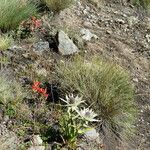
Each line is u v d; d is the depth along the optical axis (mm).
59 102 1531
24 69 1662
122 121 1569
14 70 1641
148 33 2293
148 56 2100
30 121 1434
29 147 1329
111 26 2229
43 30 1939
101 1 2430
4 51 1727
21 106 1470
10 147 1292
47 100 1551
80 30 2051
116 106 1560
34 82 1531
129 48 2102
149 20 2438
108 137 1517
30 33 1874
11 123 1400
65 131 1381
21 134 1371
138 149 1540
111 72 1645
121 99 1582
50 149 1360
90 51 1936
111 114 1552
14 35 1840
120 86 1622
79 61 1687
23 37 1853
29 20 1907
